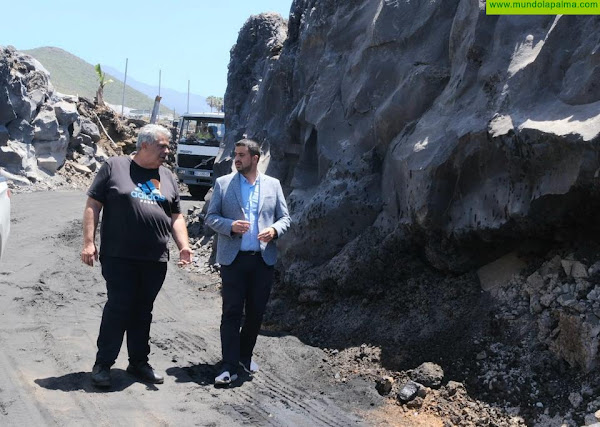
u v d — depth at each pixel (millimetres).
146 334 5441
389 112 6887
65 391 5039
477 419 4812
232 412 4922
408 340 5871
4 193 7695
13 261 9680
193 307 8109
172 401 5051
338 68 8320
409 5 7180
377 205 6973
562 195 4910
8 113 23359
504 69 5660
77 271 9227
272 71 10656
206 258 10711
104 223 5266
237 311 5605
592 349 4656
